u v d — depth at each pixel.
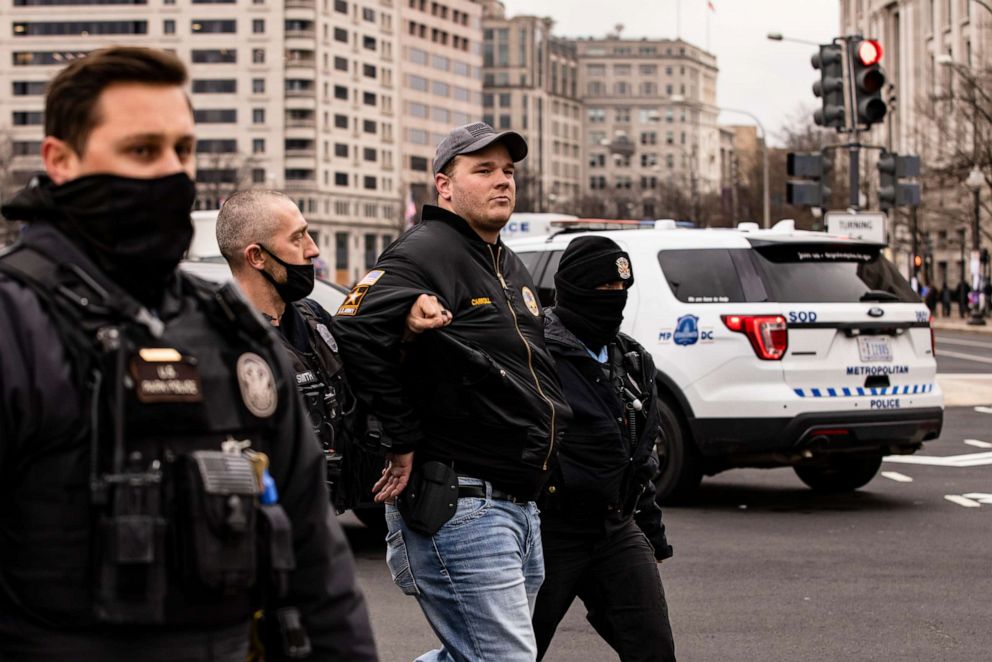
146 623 2.24
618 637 4.89
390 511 4.51
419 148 166.12
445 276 4.43
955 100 52.88
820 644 6.75
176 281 2.45
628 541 4.94
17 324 2.27
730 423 10.22
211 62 146.62
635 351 5.14
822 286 10.45
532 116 193.62
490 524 4.35
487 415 4.34
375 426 4.39
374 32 156.50
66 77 2.35
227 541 2.26
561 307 5.04
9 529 2.27
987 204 63.88
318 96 147.25
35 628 2.26
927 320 10.80
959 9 77.06
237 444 2.37
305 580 2.53
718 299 10.36
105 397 2.27
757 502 11.11
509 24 192.12
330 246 149.50
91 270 2.35
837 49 18.22
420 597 4.44
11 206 2.36
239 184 138.88
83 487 2.26
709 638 6.86
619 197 197.62
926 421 10.62
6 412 2.23
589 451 4.82
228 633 2.37
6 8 145.75
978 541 9.41
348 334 4.34
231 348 2.43
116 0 146.00
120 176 2.32
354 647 2.55
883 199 18.62
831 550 9.09
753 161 107.50
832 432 10.19
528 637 4.37
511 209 4.55
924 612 7.40
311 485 2.55
